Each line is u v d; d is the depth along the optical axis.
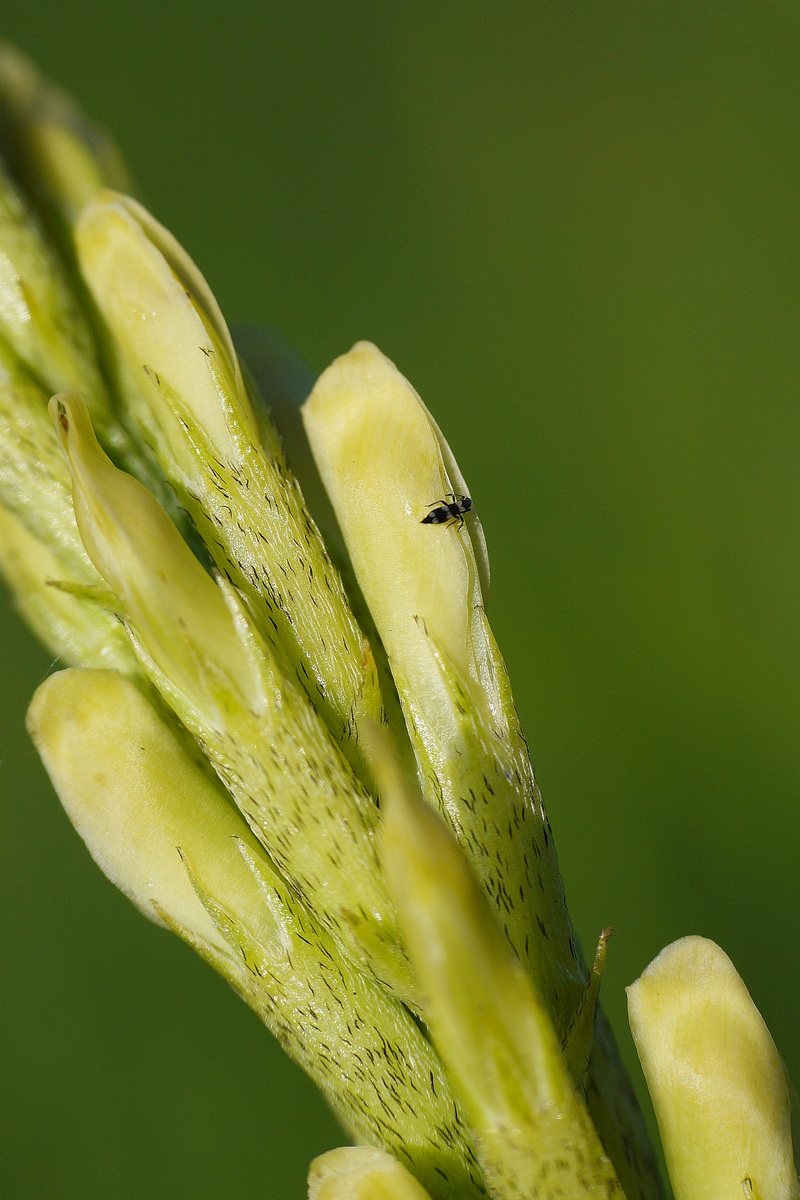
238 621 0.10
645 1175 0.10
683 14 0.18
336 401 0.10
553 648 0.16
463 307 0.18
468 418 0.18
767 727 0.16
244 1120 0.16
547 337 0.18
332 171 0.19
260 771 0.10
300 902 0.10
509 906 0.10
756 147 0.18
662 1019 0.10
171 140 0.19
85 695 0.10
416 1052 0.10
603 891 0.15
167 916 0.10
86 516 0.10
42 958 0.16
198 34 0.19
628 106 0.18
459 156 0.18
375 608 0.10
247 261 0.19
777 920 0.15
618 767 0.16
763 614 0.16
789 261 0.17
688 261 0.18
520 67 0.18
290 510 0.10
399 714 0.10
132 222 0.10
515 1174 0.10
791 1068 0.14
